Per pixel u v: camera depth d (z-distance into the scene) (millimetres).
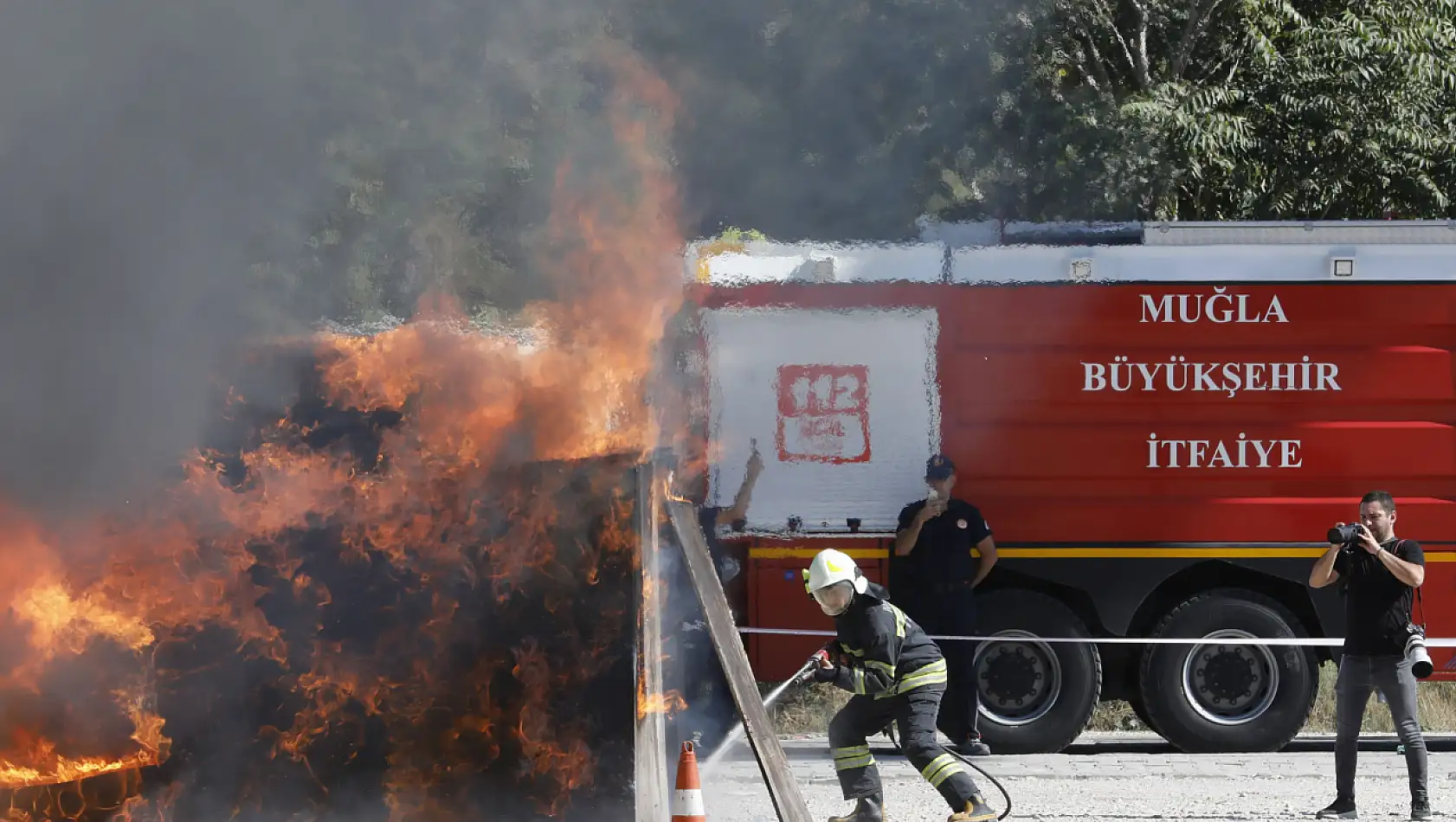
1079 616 24812
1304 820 18766
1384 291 24781
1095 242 25047
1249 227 25031
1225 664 24656
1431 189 44812
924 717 16344
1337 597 24688
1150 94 45781
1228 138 44219
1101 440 24672
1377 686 18625
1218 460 24719
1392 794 20641
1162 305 24781
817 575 16500
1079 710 24172
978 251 24844
